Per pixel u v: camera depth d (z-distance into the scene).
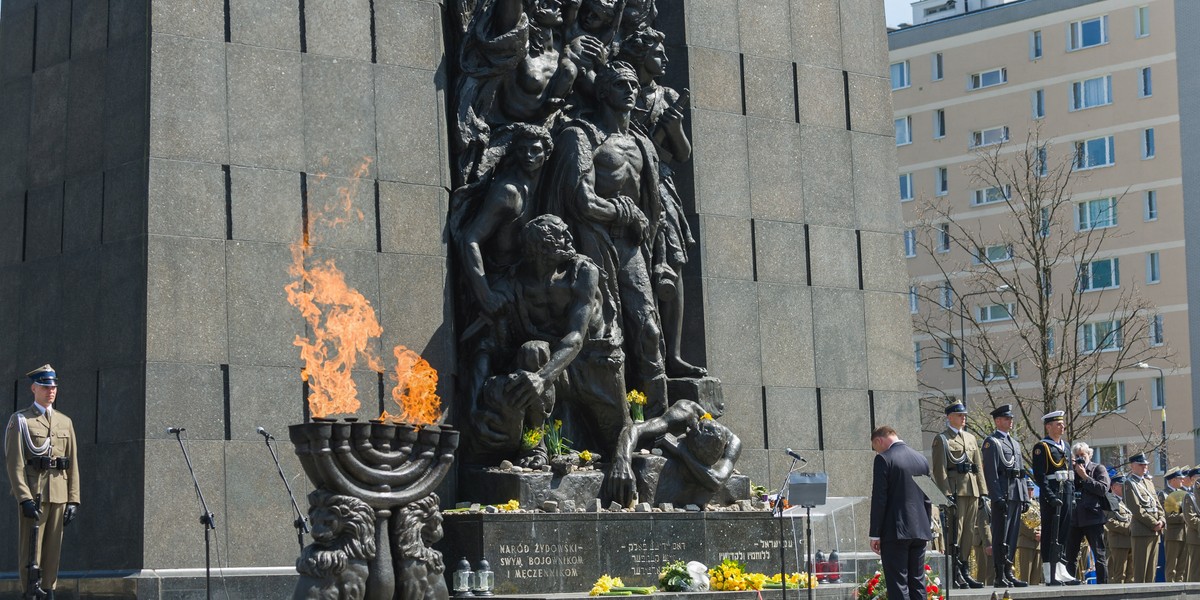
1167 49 59.53
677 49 20.84
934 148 64.81
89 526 16.67
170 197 16.72
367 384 17.62
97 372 16.81
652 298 19.52
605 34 20.08
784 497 18.59
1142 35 60.16
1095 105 61.12
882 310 22.00
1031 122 62.50
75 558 16.78
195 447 16.52
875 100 22.48
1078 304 48.12
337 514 12.74
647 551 17.84
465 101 18.86
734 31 21.30
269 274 17.19
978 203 62.94
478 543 16.83
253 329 17.02
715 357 20.33
